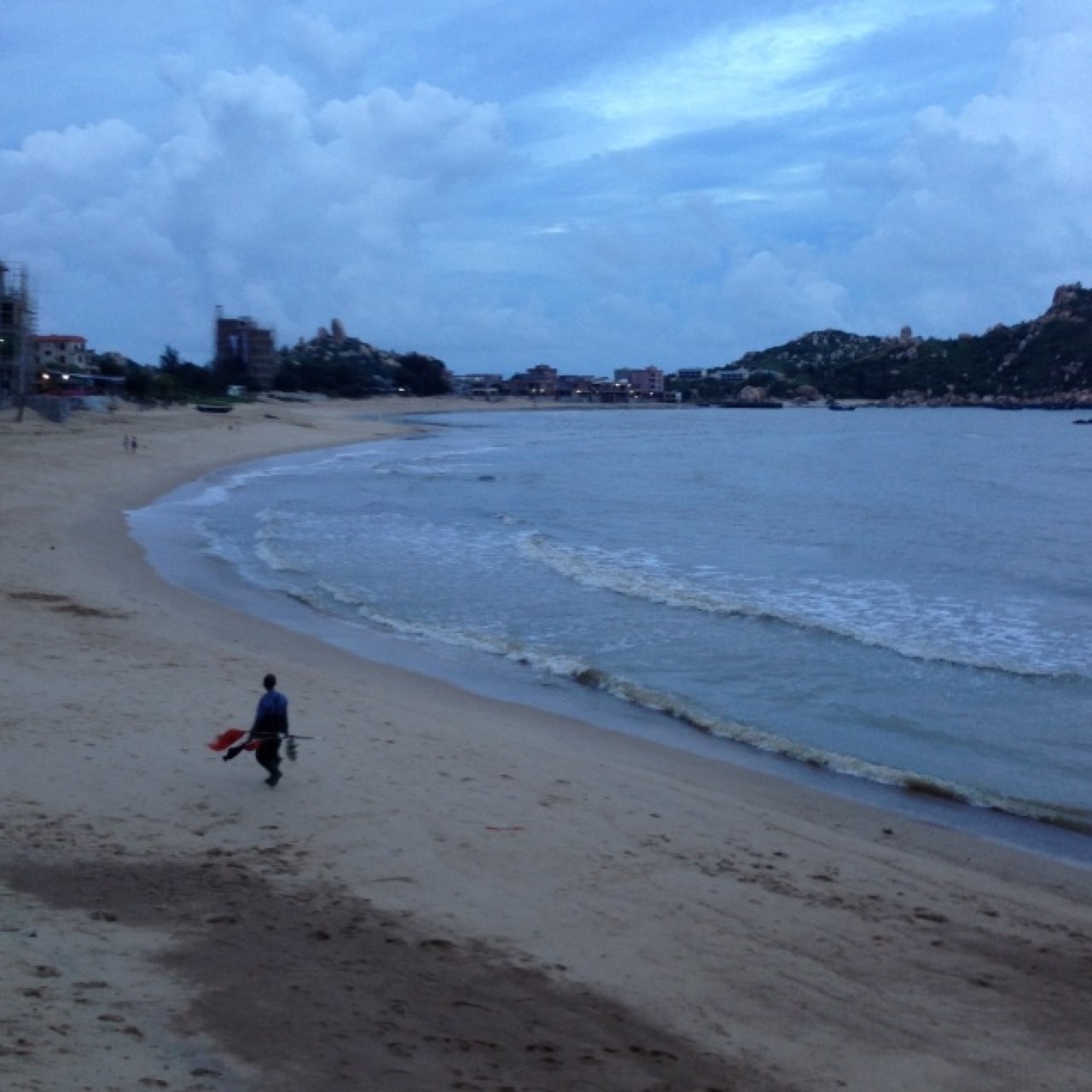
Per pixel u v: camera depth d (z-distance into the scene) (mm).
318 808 11023
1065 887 10828
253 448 82188
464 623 23344
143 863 9219
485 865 9906
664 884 9820
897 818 12742
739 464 77875
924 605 26797
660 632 22562
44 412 81250
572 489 57719
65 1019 6305
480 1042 6688
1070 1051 7371
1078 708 17734
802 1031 7375
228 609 23328
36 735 12562
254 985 7105
